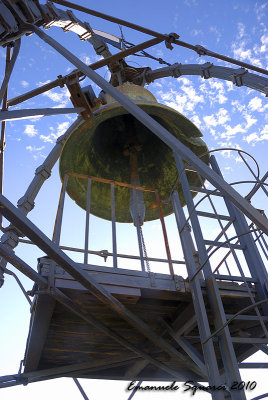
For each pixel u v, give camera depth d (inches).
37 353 172.9
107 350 201.5
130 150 250.4
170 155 246.7
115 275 144.6
